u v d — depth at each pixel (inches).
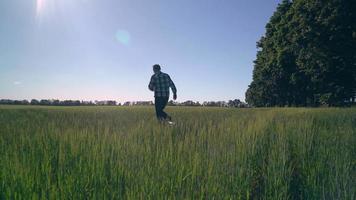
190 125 374.9
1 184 120.6
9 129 285.6
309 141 237.6
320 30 1365.7
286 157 192.9
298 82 1812.3
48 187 121.7
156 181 137.8
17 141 213.3
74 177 134.4
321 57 1393.9
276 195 138.6
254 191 161.6
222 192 134.0
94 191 123.6
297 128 307.4
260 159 199.8
